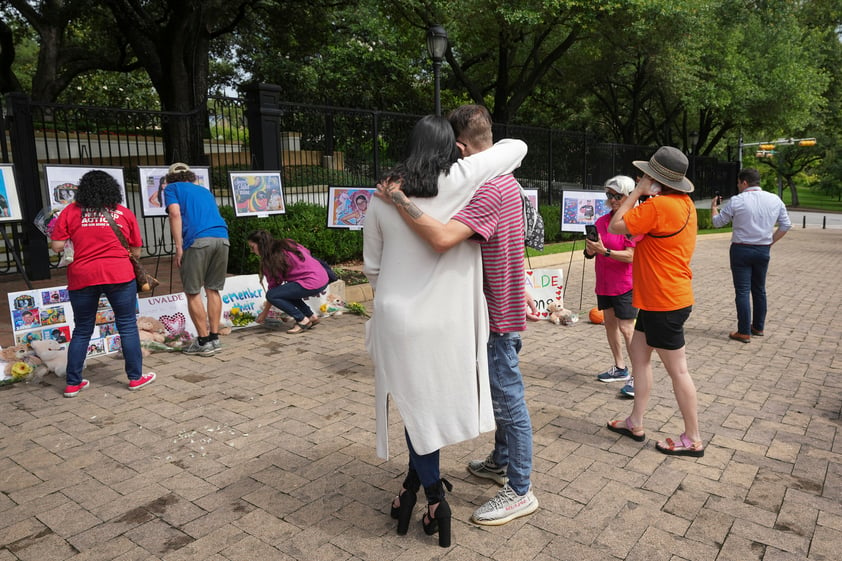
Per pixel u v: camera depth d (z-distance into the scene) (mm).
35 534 2771
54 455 3588
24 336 5277
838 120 37250
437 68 10594
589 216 8172
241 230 9328
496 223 2443
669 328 3414
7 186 6711
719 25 24891
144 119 10281
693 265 12953
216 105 10836
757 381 4953
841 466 3412
